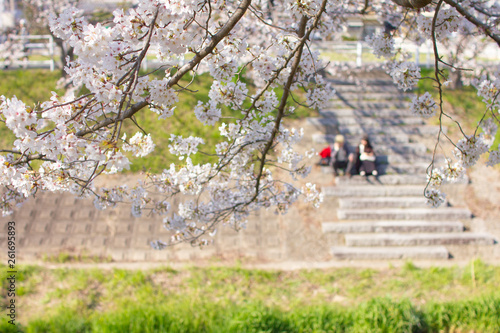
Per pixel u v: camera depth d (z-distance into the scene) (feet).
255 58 10.92
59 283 21.54
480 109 35.09
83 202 27.12
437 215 27.22
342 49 41.19
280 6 16.21
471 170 30.91
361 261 24.73
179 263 24.06
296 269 23.66
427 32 11.87
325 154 29.86
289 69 11.62
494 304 18.98
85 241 25.09
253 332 17.49
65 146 8.18
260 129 13.08
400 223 26.58
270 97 12.24
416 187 28.99
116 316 18.03
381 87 36.42
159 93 9.23
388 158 30.96
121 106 8.05
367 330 17.58
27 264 22.99
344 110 34.22
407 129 33.12
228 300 20.30
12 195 10.76
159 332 17.49
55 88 32.81
